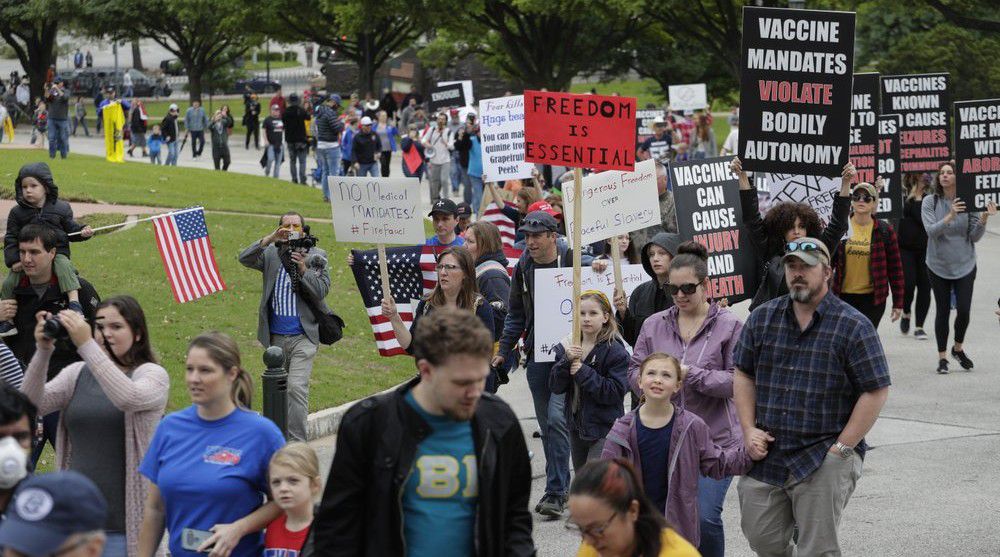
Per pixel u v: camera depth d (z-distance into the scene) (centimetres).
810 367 645
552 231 911
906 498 906
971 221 1305
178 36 5544
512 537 470
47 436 828
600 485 466
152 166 2942
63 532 324
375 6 4531
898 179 1445
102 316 626
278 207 2361
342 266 1822
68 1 5403
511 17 4959
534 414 1189
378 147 3000
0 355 704
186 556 559
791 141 952
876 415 636
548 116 836
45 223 909
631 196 923
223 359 558
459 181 2966
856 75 1346
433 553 456
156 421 616
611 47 4897
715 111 6538
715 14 4294
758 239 934
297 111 3014
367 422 458
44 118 3938
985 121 1305
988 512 870
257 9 4891
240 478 558
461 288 878
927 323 1598
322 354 1367
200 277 1160
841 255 1176
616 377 794
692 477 654
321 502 466
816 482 645
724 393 707
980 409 1159
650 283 877
